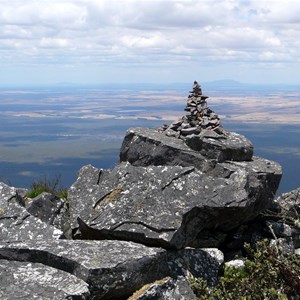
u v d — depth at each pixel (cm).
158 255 998
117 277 920
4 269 906
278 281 1022
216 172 1353
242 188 1211
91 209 1212
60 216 1351
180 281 1020
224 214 1195
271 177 1390
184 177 1219
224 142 1471
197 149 1453
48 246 993
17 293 827
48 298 814
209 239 1258
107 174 1388
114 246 1012
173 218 1119
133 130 1550
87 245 1009
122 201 1188
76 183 1384
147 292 931
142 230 1105
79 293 834
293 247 1339
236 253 1317
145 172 1250
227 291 1017
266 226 1370
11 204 1254
